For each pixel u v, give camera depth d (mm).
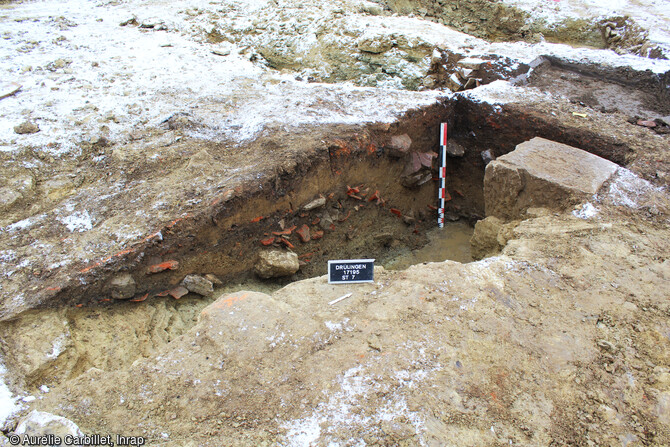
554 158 3971
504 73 5758
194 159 4098
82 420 2111
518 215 3961
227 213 3676
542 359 2391
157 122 4656
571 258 3037
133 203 3656
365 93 5422
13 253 3191
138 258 3250
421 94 5453
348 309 2680
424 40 6332
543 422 2143
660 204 3535
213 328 2527
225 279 3865
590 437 2107
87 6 7238
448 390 2225
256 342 2453
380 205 5148
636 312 2656
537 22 7129
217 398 2213
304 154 4133
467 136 5586
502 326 2543
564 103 5148
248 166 4031
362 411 2141
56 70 5332
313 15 6883
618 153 4379
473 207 5836
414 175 5262
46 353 2656
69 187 3910
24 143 4105
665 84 5305
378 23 6824
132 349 3033
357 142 4523
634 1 7465
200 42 6570
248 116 4766
